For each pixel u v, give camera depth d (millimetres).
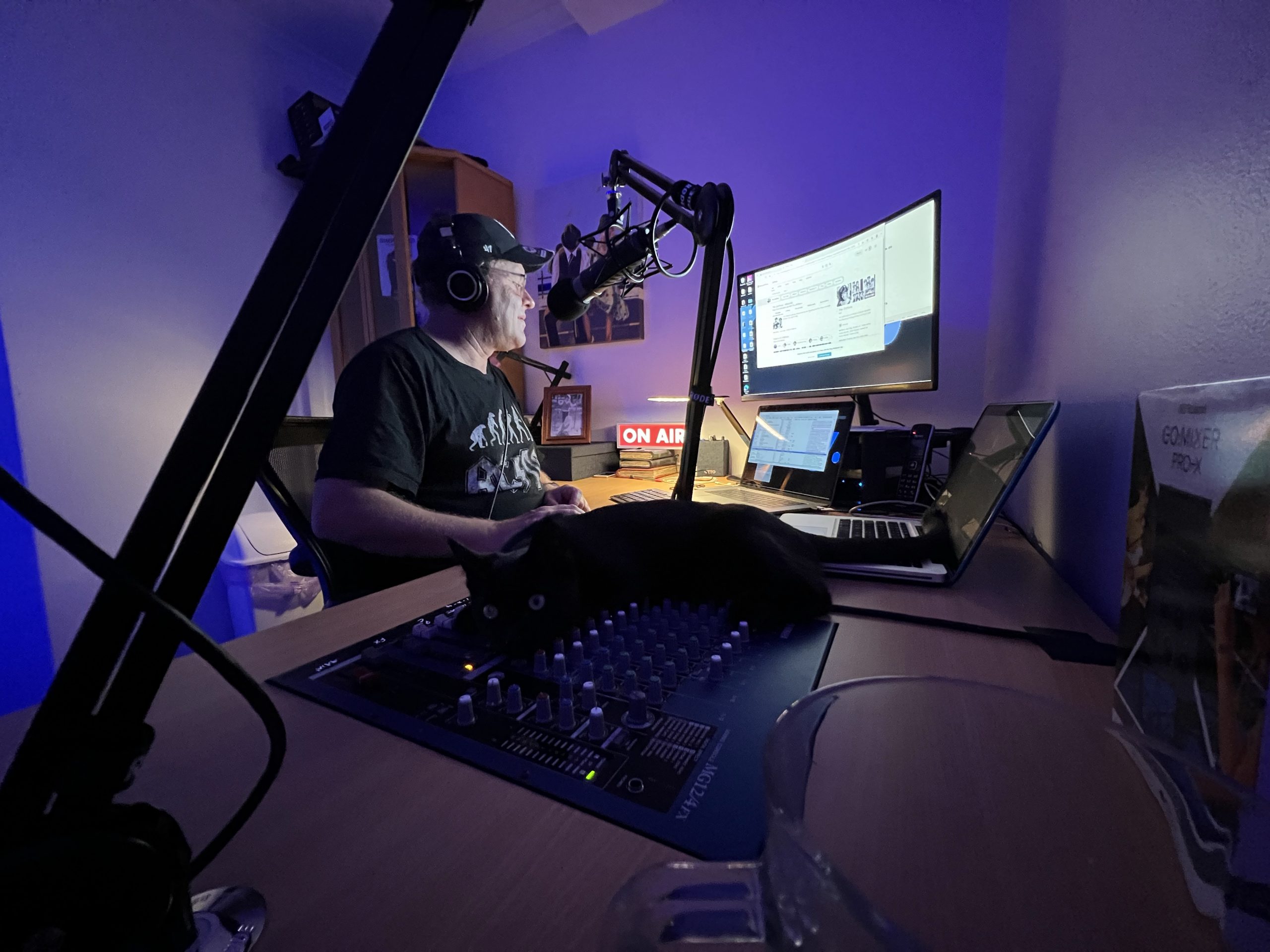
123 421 1505
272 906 218
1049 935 166
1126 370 521
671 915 184
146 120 1526
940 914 169
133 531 166
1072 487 669
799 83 1448
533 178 1892
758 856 233
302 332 186
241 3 1698
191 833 256
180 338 1615
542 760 306
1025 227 970
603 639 471
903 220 1008
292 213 193
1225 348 363
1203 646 264
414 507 881
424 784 292
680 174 1638
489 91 1923
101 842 155
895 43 1324
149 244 1544
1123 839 174
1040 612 532
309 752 322
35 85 1329
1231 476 246
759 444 1404
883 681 225
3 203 1288
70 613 1416
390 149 204
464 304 1043
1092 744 191
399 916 213
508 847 247
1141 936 162
